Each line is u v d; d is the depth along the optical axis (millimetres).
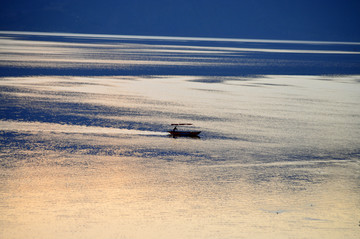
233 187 50719
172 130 73000
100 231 40656
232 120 80188
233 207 45781
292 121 80188
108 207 45094
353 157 61688
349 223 42938
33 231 40312
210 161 59062
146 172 54656
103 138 68000
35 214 43188
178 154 61562
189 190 49594
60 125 74062
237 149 64125
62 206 44969
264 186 51156
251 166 57469
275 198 48031
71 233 40188
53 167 55344
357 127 77062
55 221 42062
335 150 64438
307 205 46500
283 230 41531
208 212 44594
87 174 53469
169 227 41688
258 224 42469
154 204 46062
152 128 74312
